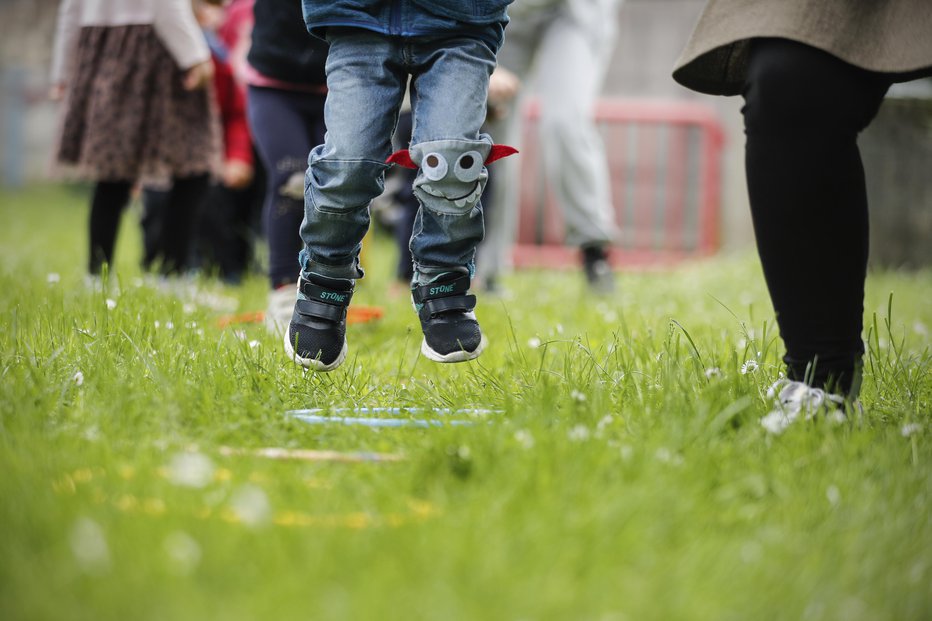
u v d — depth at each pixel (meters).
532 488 4.76
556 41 15.41
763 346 7.32
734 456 5.43
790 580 4.06
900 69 5.63
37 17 40.97
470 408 6.63
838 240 5.95
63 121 12.27
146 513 4.37
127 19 12.09
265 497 4.59
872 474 5.27
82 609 3.52
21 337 7.70
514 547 4.14
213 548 4.02
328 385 7.17
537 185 24.88
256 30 10.49
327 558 3.97
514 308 12.59
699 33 6.16
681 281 17.75
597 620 3.66
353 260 6.78
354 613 3.57
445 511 4.59
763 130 5.93
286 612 3.57
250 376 6.93
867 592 4.04
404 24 6.28
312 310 6.71
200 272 14.01
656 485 4.79
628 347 7.83
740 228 25.70
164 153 12.27
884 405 6.81
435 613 3.56
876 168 21.53
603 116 25.38
